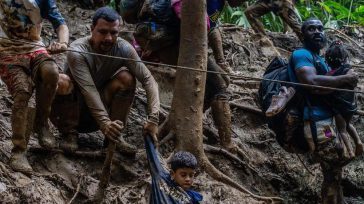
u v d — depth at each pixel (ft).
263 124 24.61
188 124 20.11
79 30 27.04
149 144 17.79
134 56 19.30
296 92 20.47
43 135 19.07
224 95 21.75
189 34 20.30
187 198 16.03
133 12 22.24
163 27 21.38
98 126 20.17
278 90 20.74
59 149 19.71
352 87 20.25
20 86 18.11
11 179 17.90
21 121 18.19
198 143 20.11
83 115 19.88
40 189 17.88
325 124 20.17
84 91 18.67
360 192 23.63
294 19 26.73
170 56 22.03
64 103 19.43
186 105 20.17
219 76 21.65
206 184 19.60
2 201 17.22
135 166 20.35
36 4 18.54
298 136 20.80
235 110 24.56
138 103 23.29
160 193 16.14
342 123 20.42
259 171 22.80
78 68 18.85
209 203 19.20
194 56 20.25
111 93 19.42
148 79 18.93
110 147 18.16
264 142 23.86
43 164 19.40
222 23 31.37
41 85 18.38
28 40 18.58
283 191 22.68
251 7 28.86
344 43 31.86
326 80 20.02
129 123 22.27
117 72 19.35
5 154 19.15
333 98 20.34
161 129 20.65
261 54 28.81
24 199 17.46
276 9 27.14
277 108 20.04
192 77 20.22
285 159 23.52
